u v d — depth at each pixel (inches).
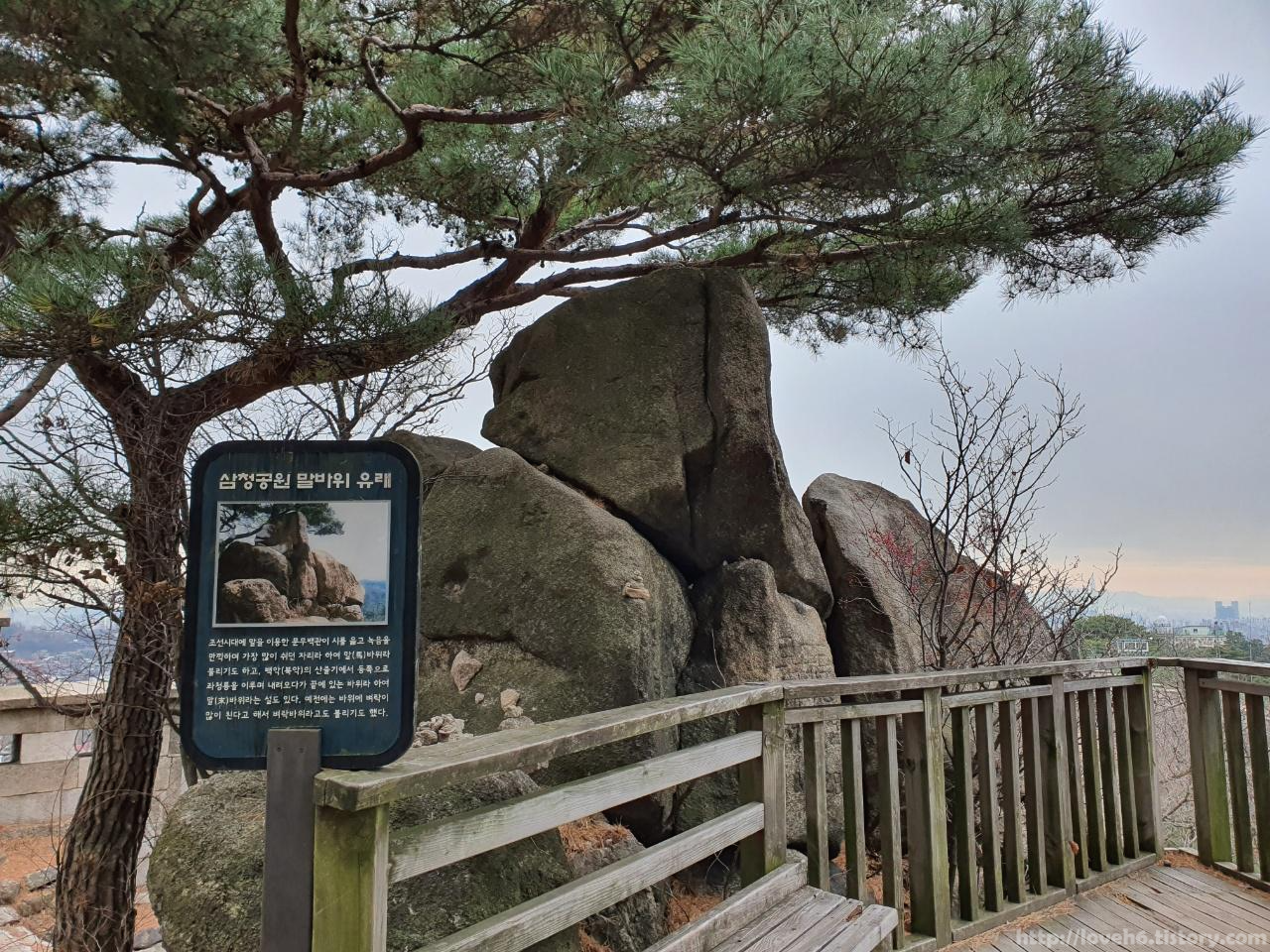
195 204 230.4
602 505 207.2
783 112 173.0
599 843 155.8
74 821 196.9
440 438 225.9
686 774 106.2
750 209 239.3
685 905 167.6
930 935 139.7
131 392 199.9
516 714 169.3
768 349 222.4
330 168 269.1
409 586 76.5
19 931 231.3
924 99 176.7
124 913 194.9
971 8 205.0
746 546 211.0
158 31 176.1
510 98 241.3
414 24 229.9
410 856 73.2
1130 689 184.7
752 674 191.3
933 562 248.2
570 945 109.8
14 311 158.6
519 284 275.6
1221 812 177.5
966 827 147.6
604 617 173.9
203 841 113.9
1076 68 211.5
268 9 210.7
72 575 190.9
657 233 286.0
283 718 74.4
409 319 197.5
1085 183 240.8
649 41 200.1
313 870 70.9
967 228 223.8
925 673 144.6
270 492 77.6
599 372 220.5
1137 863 175.0
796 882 122.6
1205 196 240.1
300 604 75.9
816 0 168.6
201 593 75.7
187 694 74.4
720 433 209.0
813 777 129.8
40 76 188.7
